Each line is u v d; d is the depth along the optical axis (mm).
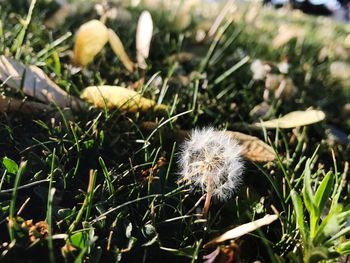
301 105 281
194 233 127
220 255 113
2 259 100
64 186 135
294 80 355
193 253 116
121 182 147
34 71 187
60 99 187
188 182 138
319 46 590
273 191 156
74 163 154
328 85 385
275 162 173
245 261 122
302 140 211
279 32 630
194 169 134
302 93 309
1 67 181
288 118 202
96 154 161
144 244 116
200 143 134
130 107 192
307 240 114
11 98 173
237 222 133
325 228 110
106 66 281
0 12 353
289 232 128
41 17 386
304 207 146
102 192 133
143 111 197
